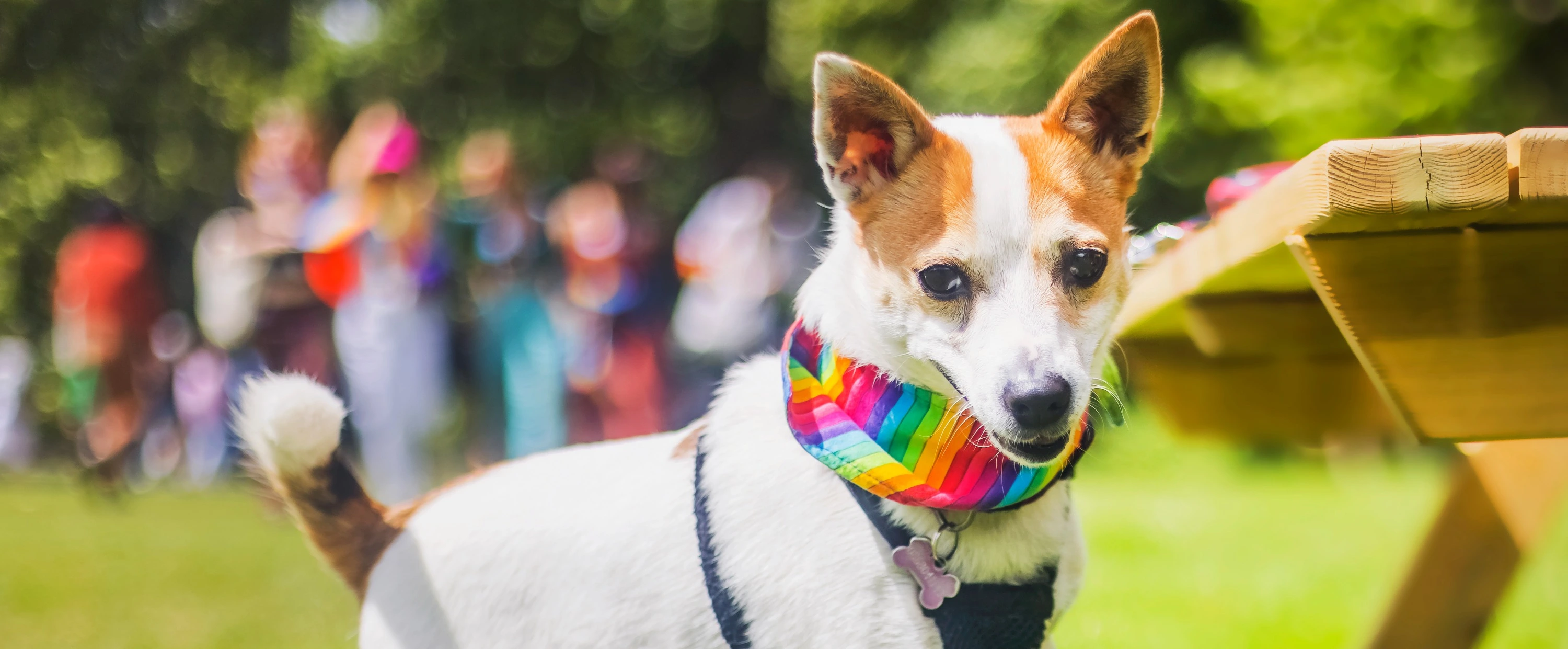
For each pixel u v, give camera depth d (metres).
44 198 13.80
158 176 14.42
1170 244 3.05
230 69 14.45
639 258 7.46
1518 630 3.90
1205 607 4.24
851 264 2.32
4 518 6.89
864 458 2.11
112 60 14.49
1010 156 2.30
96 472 7.62
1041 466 2.12
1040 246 2.21
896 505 2.11
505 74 14.39
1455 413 1.80
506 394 7.38
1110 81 2.39
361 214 6.40
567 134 14.09
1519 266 1.71
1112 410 2.50
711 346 7.78
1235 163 9.70
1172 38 10.12
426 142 14.23
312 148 6.98
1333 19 9.27
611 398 7.54
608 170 7.43
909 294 2.23
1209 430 3.66
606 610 2.25
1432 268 1.73
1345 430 3.43
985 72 9.90
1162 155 9.80
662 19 13.89
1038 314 2.17
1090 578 4.75
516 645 2.30
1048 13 9.76
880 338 2.24
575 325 7.35
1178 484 8.38
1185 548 5.41
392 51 14.02
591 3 13.91
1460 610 2.94
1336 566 4.92
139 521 6.71
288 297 6.65
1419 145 1.59
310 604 4.47
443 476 8.50
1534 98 10.25
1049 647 2.27
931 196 2.27
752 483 2.20
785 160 14.89
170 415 9.80
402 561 2.43
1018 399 2.06
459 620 2.34
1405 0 9.20
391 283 6.47
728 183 8.26
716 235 7.85
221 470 9.44
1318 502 7.11
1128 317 3.12
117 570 5.12
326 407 2.46
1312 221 1.67
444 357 7.37
